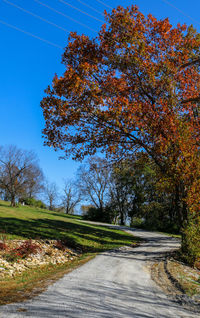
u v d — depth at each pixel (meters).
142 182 53.53
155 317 5.61
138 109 19.44
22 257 12.79
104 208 62.69
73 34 21.62
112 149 21.55
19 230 18.66
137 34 20.28
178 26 21.38
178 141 18.05
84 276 9.91
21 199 63.59
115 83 20.23
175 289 8.96
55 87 19.77
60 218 37.81
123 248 21.88
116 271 11.52
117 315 5.41
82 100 19.39
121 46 20.98
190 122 20.41
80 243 21.02
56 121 20.38
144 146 20.33
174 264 14.70
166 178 19.45
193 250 15.42
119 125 19.19
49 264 13.21
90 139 21.31
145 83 20.98
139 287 8.73
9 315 4.86
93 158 61.47
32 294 6.78
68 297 6.60
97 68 20.72
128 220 66.38
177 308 6.65
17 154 47.16
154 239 31.83
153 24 21.08
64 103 19.42
